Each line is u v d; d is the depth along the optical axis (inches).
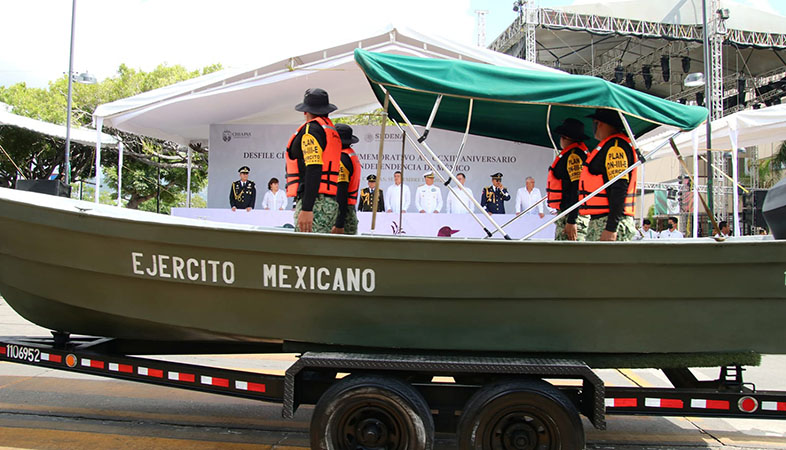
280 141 481.1
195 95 401.1
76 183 871.1
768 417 112.4
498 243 106.0
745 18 794.8
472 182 459.5
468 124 159.6
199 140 550.3
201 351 145.4
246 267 113.3
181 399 163.0
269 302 114.9
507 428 104.7
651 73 1007.0
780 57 895.7
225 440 132.4
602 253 105.8
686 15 777.6
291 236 109.9
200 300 118.3
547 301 109.4
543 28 807.1
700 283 107.3
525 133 199.9
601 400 104.3
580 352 111.7
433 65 121.0
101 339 148.6
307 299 113.2
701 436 142.5
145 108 408.2
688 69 949.2
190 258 115.9
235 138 480.7
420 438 104.0
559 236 189.2
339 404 105.8
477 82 121.0
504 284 108.5
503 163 459.2
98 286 125.0
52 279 129.0
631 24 797.2
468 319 110.7
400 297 110.3
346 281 110.6
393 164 464.4
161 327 128.3
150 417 146.4
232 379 122.2
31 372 185.6
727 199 746.2
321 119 142.3
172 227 114.7
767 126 407.8
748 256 105.5
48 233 124.8
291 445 130.3
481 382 116.0
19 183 219.3
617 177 129.3
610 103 121.3
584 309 109.5
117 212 176.4
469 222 388.2
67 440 128.5
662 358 111.9
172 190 955.3
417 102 163.5
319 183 134.1
